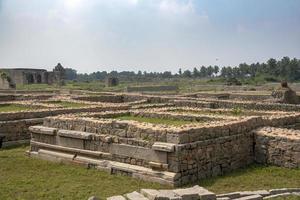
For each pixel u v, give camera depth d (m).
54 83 82.62
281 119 18.97
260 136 15.85
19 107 26.72
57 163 16.48
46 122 18.03
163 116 18.94
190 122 17.34
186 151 13.24
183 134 13.28
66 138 16.77
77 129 16.67
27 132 21.62
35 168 15.80
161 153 13.40
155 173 13.40
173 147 13.02
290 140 14.75
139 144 14.27
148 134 14.06
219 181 13.51
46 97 37.25
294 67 122.88
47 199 11.82
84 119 16.55
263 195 11.41
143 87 61.34
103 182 13.64
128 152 14.54
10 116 21.20
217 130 14.62
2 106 27.48
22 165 16.27
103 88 66.12
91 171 15.06
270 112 21.55
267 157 15.59
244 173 14.58
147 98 34.72
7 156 17.98
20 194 12.32
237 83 84.38
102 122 15.70
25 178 14.26
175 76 170.12
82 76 195.12
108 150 15.28
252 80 102.88
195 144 13.55
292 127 19.62
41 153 17.42
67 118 17.27
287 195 11.38
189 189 10.43
